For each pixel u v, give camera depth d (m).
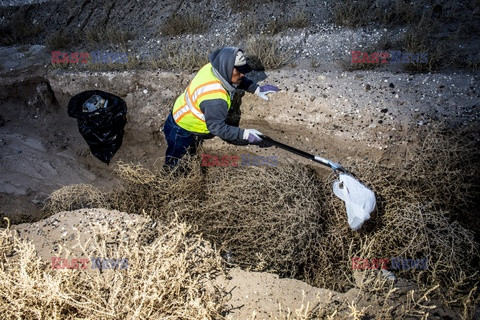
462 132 4.18
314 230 3.61
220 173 4.21
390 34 5.34
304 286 3.27
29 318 2.90
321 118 4.59
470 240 3.47
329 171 4.43
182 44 5.86
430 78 4.69
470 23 5.26
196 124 4.16
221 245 3.73
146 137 5.25
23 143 5.53
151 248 3.18
